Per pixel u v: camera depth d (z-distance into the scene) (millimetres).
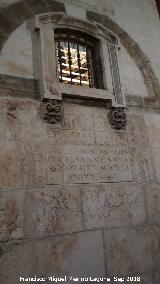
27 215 4879
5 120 5148
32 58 5809
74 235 5184
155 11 8438
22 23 5922
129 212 5898
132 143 6430
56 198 5207
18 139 5164
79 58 6656
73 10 6680
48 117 5535
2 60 5461
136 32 7629
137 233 5855
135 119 6668
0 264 4453
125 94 6730
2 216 4676
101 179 5781
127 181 6074
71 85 5965
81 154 5719
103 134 6117
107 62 6707
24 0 6086
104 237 5465
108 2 7434
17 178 4961
